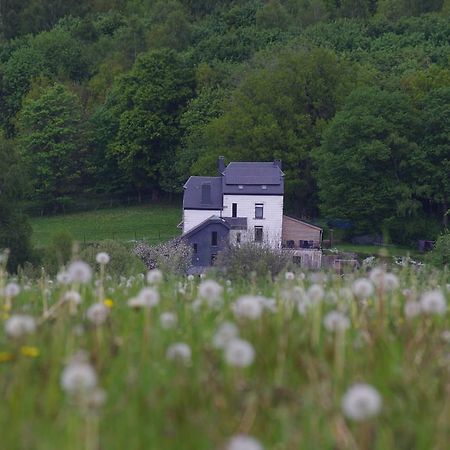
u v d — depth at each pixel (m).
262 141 157.25
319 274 19.47
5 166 107.94
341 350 11.79
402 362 12.05
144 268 73.06
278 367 11.63
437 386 10.99
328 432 9.34
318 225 154.00
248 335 12.88
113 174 189.50
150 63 190.50
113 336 13.10
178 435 9.53
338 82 165.62
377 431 9.48
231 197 138.88
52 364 11.48
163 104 188.12
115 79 199.12
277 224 139.12
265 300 16.17
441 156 147.75
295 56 167.88
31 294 19.70
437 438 9.22
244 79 178.00
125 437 9.45
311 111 165.38
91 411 9.09
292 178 157.12
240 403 10.27
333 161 146.25
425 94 159.38
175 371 11.74
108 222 168.50
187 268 103.56
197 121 183.12
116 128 188.50
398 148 146.88
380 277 15.38
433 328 13.96
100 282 17.92
